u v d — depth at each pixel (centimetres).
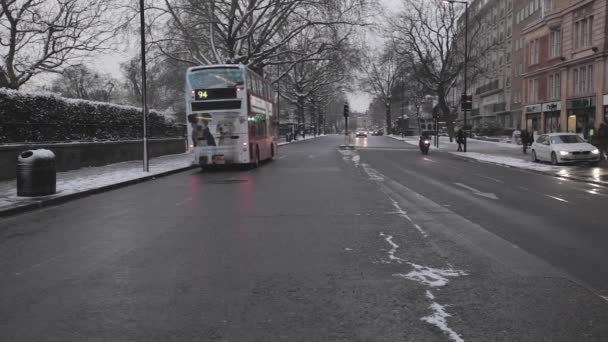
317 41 4297
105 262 636
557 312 446
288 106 10162
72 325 427
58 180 1612
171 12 3594
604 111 3403
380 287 520
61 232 844
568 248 689
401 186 1453
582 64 3719
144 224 899
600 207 1067
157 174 1872
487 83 7775
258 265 609
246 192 1348
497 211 1008
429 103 10538
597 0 3478
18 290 526
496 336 396
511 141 4778
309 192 1322
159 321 434
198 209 1065
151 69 4259
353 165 2316
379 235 775
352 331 408
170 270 593
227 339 395
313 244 718
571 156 2138
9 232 853
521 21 6031
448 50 5506
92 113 2300
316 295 497
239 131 2091
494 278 550
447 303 471
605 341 387
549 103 4278
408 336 397
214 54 3644
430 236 767
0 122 1686
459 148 3538
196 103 2094
